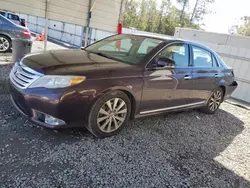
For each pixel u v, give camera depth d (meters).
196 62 4.34
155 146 3.26
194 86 4.31
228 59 8.41
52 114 2.70
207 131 4.25
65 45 16.00
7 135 2.85
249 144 4.04
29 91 2.73
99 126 3.07
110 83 2.96
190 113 5.10
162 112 3.93
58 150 2.73
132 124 3.84
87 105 2.85
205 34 11.25
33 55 3.26
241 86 8.15
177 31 12.22
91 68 2.92
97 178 2.39
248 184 2.82
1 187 2.05
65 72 2.72
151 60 3.45
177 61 3.91
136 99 3.33
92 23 8.12
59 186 2.19
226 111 5.99
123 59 3.52
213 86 4.91
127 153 2.94
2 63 6.27
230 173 2.97
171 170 2.77
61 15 7.08
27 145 2.73
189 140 3.70
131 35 4.20
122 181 2.42
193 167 2.93
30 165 2.40
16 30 8.16
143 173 2.61
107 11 8.48
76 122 2.87
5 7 5.83
